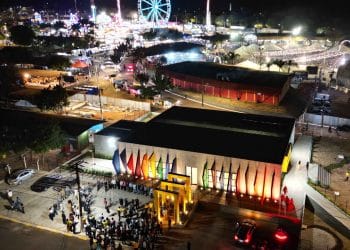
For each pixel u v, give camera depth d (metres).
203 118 70.00
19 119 76.88
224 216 50.28
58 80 118.44
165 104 99.00
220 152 54.75
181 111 74.12
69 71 135.62
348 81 119.44
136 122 73.12
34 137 62.34
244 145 57.12
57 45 187.12
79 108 94.81
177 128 64.25
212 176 54.69
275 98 99.19
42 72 131.00
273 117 70.56
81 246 44.41
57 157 67.12
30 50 171.75
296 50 183.12
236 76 109.56
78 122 75.50
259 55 170.25
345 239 46.03
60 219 49.41
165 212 49.69
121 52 158.50
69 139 69.25
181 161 56.44
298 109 97.75
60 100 87.00
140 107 94.44
